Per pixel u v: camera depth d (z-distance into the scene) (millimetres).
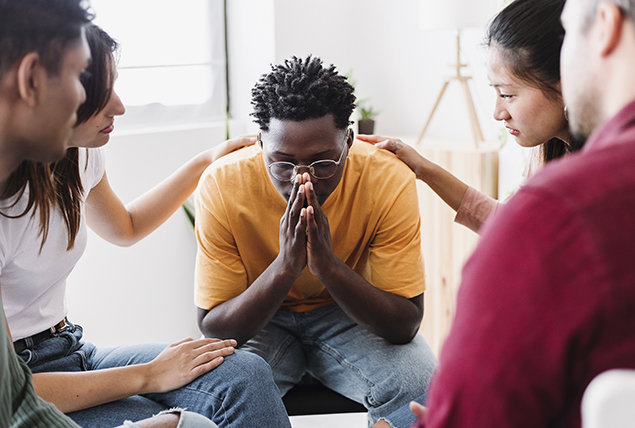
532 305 502
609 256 478
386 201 1408
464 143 2455
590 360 501
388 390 1360
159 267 2439
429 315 2514
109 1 2309
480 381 521
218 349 1264
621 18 531
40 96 738
